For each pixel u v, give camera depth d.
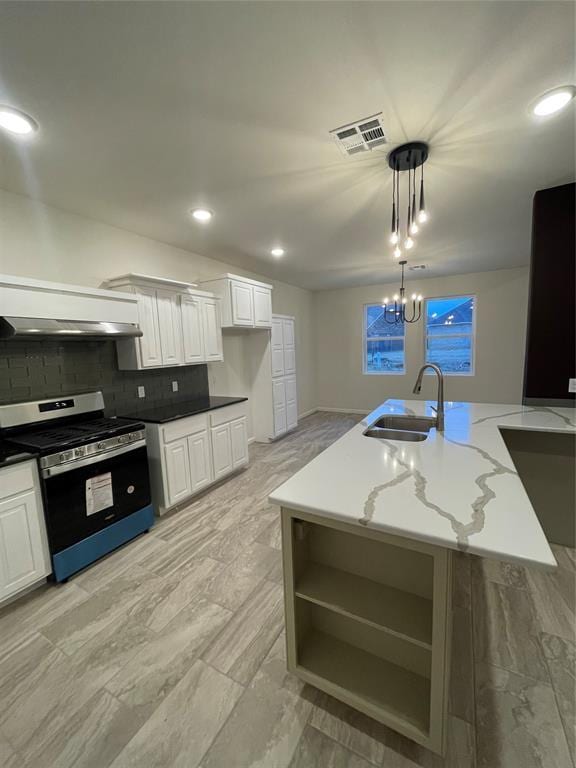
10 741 1.24
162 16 1.13
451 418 2.42
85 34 1.19
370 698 1.23
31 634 1.71
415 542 1.05
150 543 2.48
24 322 2.02
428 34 1.23
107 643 1.65
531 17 1.17
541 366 2.55
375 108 1.61
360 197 2.54
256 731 1.26
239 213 2.78
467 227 3.36
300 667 1.36
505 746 1.18
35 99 1.48
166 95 1.49
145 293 2.89
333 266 4.79
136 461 2.51
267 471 3.89
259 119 1.67
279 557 2.31
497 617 1.74
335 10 1.13
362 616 1.22
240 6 1.11
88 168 2.05
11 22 1.13
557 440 2.30
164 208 2.64
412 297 5.60
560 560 2.19
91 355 2.79
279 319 5.11
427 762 1.15
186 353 3.30
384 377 6.54
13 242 2.35
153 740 1.24
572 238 2.40
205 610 1.85
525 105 1.61
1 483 1.82
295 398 5.58
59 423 2.52
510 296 5.48
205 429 3.26
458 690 1.37
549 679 1.41
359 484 1.35
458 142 1.90
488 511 1.11
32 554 1.95
